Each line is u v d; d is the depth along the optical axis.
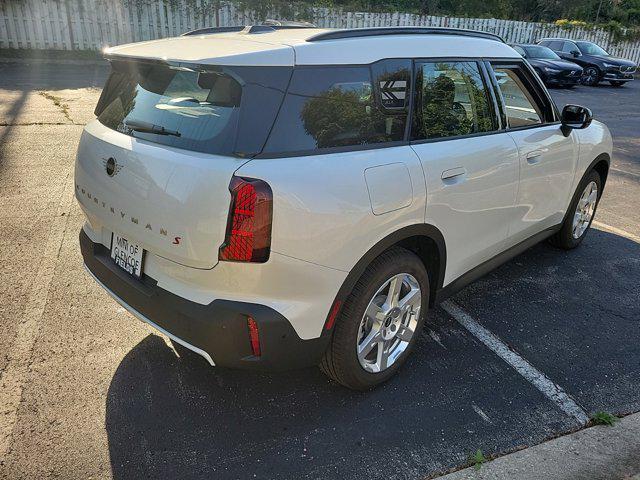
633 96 17.89
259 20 17.45
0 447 2.40
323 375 3.02
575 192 4.48
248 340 2.30
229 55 2.23
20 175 5.80
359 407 2.78
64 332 3.23
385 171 2.53
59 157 6.45
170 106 2.42
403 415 2.74
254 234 2.13
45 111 8.69
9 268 3.91
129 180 2.40
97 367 2.96
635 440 2.64
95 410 2.65
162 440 2.50
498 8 26.12
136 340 3.21
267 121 2.22
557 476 2.40
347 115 2.49
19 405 2.64
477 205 3.16
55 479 2.26
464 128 3.13
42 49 15.41
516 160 3.44
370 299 2.63
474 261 3.41
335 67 2.45
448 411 2.79
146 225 2.35
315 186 2.26
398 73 2.73
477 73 3.25
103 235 2.85
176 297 2.36
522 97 3.71
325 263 2.33
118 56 2.68
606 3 30.47
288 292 2.29
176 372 2.96
